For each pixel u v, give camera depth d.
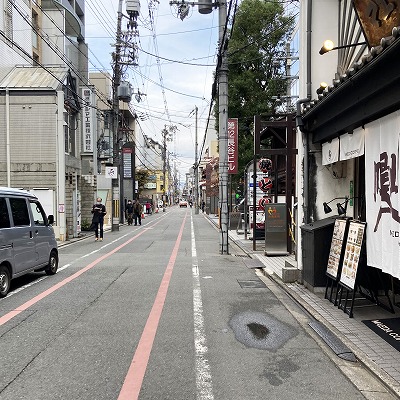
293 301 7.48
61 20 25.53
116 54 25.09
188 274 10.22
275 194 16.09
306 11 8.50
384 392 3.95
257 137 12.43
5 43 19.22
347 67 7.96
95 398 3.77
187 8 13.20
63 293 8.09
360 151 6.31
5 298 7.68
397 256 5.07
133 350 4.99
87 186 24.05
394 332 5.59
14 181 18.05
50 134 18.05
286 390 3.97
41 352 4.91
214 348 5.09
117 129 25.97
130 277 9.77
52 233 10.26
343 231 6.89
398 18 5.54
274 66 23.25
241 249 15.58
